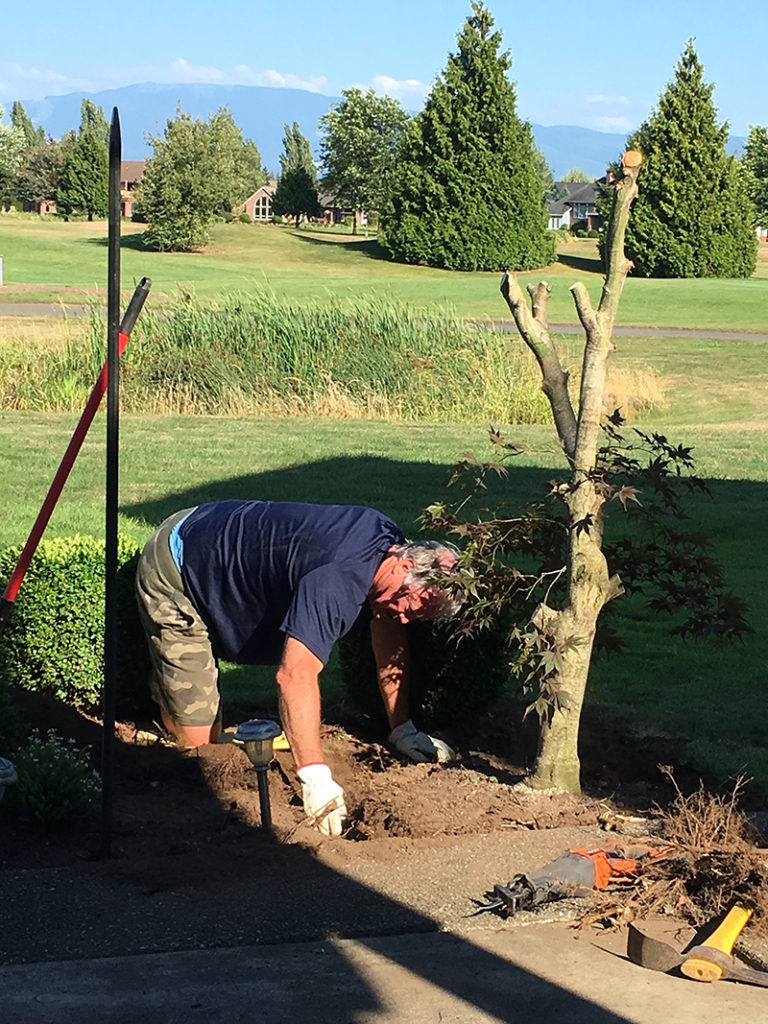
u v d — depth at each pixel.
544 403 16.42
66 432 13.19
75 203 81.50
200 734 4.53
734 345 27.05
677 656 6.05
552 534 4.35
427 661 4.89
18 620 4.95
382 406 15.91
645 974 2.91
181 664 4.41
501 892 3.19
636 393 19.11
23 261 49.12
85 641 4.96
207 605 4.27
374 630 4.60
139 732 4.87
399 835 3.77
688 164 50.31
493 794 4.09
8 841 3.63
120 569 4.94
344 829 3.90
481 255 51.75
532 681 4.41
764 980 2.83
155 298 30.58
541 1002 2.73
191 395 16.00
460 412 16.05
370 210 83.12
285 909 3.17
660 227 50.53
